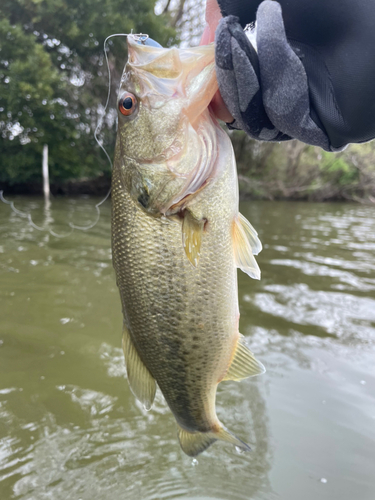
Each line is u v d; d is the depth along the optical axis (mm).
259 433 542
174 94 302
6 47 3096
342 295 1100
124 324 353
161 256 320
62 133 3432
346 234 2314
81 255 1359
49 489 454
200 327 329
